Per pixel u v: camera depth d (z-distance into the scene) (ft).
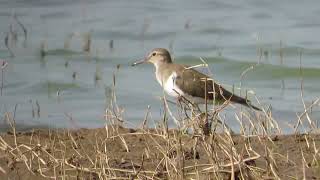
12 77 65.87
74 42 75.61
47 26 81.00
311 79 66.64
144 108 57.52
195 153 36.52
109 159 37.11
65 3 89.56
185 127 38.45
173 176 34.01
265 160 36.24
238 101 47.09
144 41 77.51
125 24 82.53
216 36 79.30
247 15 86.33
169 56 51.57
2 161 37.09
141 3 90.99
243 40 77.66
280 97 61.00
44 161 36.45
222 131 43.06
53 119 54.24
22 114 55.42
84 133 42.11
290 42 76.28
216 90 46.91
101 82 64.90
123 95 60.90
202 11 87.92
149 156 37.42
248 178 33.94
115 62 70.90
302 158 35.91
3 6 87.61
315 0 91.09
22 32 78.48
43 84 63.93
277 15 86.22
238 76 68.49
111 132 42.01
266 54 72.69
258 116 42.70
